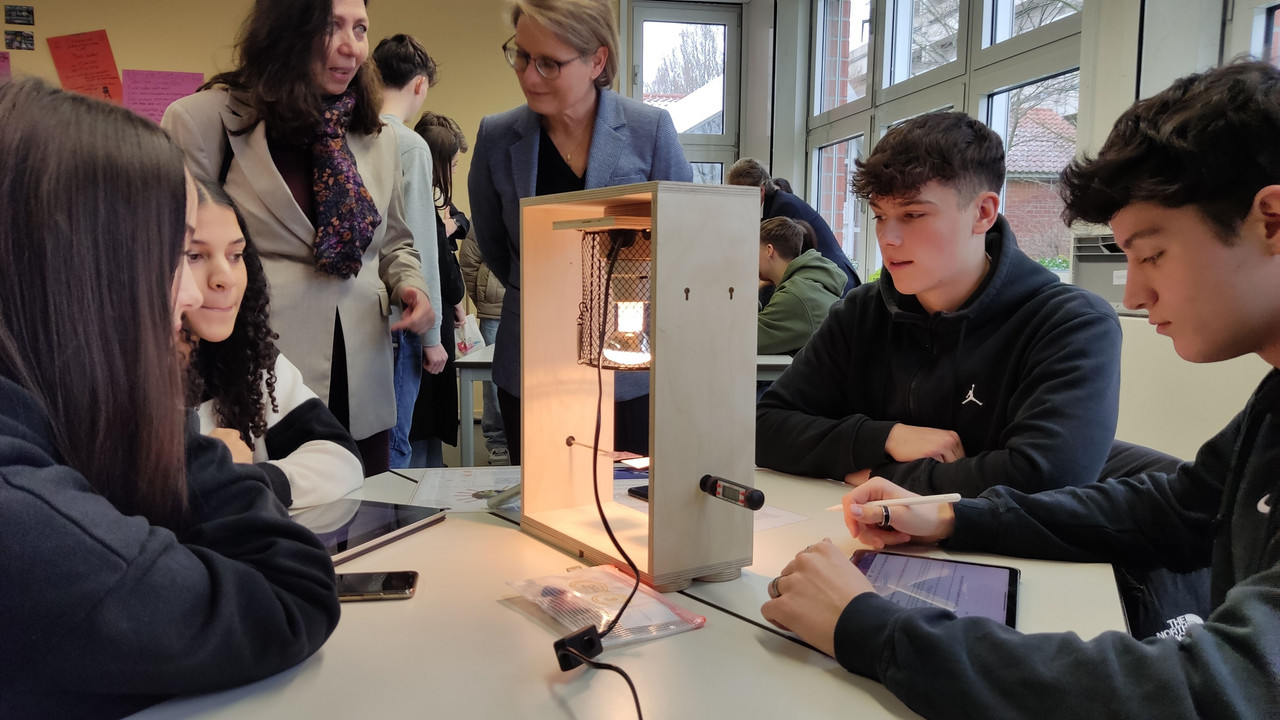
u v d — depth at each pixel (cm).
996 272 130
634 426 170
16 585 52
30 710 56
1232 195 69
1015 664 61
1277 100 67
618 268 93
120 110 62
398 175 185
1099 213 80
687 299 86
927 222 123
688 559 88
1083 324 121
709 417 88
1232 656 57
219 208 115
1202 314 73
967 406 131
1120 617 80
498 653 72
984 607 80
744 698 64
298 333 163
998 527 97
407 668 69
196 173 143
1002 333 130
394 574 90
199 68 437
